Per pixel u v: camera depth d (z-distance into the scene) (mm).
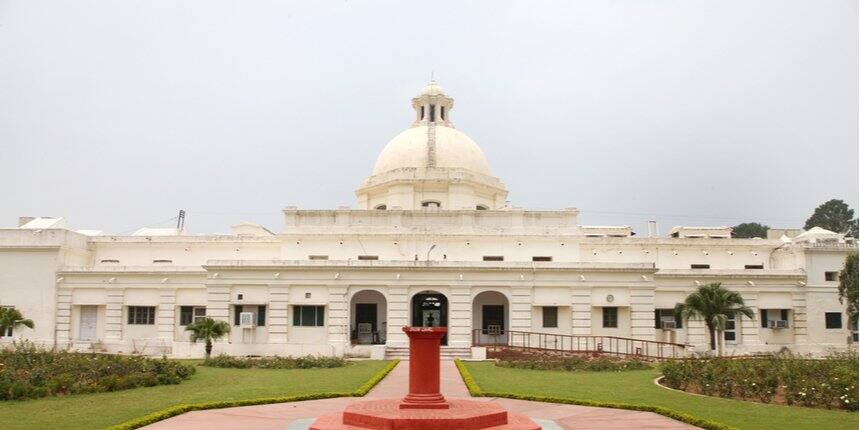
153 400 22078
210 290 46250
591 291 46281
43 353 29281
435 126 59094
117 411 19922
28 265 51344
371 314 49125
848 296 45750
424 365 17891
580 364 34812
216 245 53906
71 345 47875
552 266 46031
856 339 50062
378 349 42344
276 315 45781
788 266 52312
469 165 57906
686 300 43875
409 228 50094
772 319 50562
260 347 45344
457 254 49438
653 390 25719
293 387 25797
